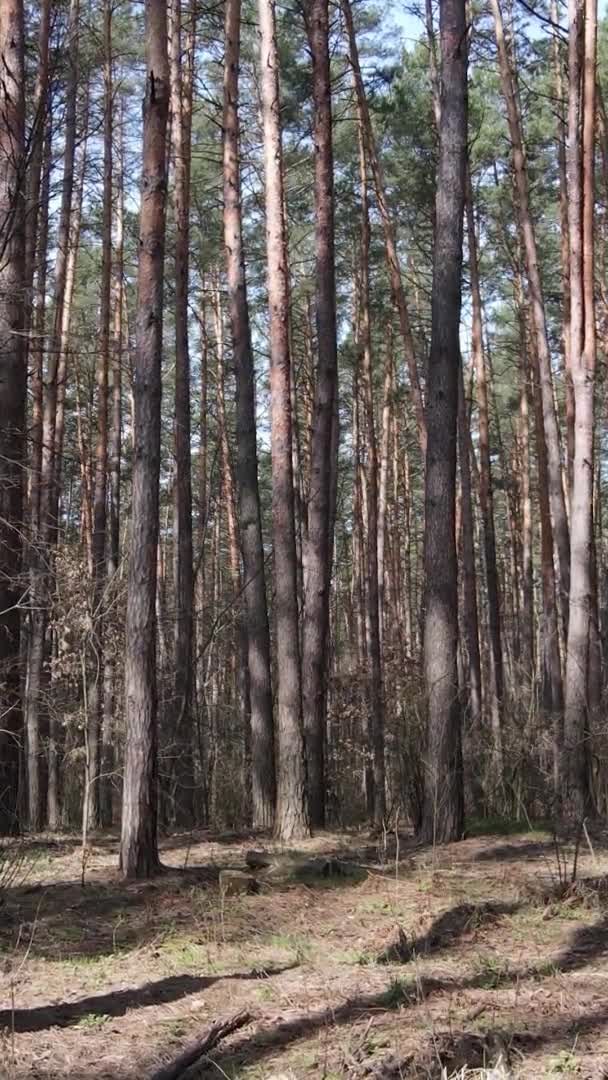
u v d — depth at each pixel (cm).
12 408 1190
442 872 941
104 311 1925
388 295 2752
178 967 671
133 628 964
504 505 4369
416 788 1234
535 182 2462
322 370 1424
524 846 1066
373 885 901
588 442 1242
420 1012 544
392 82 2245
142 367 977
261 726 1447
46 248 1875
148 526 966
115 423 2134
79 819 1812
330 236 1438
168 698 1577
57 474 1830
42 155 1499
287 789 1262
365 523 2961
